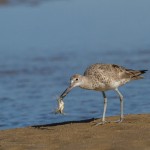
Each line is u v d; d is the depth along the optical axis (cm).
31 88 1834
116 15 3572
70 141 927
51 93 1750
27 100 1662
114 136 939
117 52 2377
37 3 4097
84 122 1107
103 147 870
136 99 1577
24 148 898
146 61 2134
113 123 1065
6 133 1036
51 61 2247
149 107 1471
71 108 1512
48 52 2453
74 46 2591
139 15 3516
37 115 1445
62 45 2623
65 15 3653
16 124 1344
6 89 1836
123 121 1081
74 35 2927
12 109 1542
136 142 883
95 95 1677
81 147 877
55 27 3212
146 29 3023
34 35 2958
